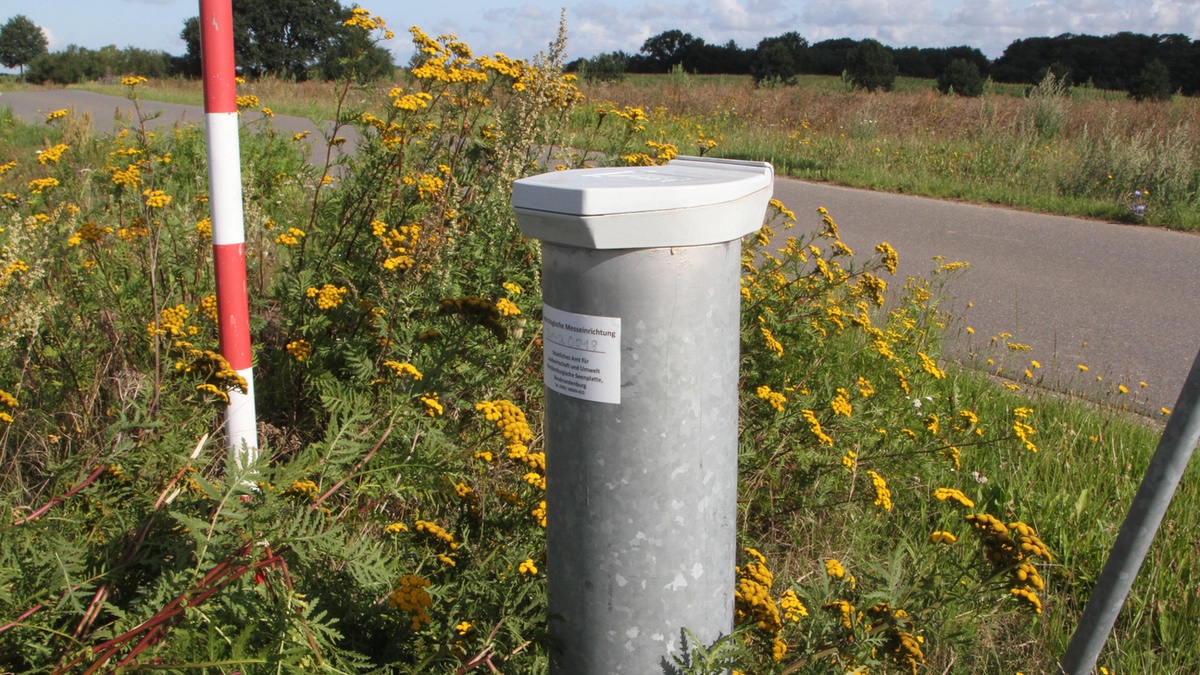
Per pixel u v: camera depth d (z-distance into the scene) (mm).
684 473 1745
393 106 4273
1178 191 11172
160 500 2182
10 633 1866
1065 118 18000
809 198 12391
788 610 2230
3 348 3408
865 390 3867
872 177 13719
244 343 2912
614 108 5156
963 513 3551
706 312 1692
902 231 10148
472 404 3207
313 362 3709
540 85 4418
